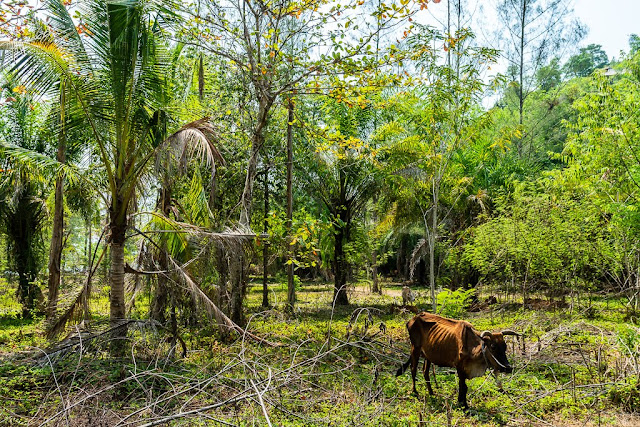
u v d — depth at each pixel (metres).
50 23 9.96
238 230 11.41
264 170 18.30
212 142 11.16
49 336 10.29
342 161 20.12
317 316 18.17
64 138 12.30
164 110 10.95
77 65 10.10
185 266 10.62
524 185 19.61
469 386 9.19
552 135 32.56
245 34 13.16
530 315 15.47
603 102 15.11
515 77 31.47
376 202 24.00
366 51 12.35
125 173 10.57
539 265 17.31
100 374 8.58
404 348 11.52
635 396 8.12
